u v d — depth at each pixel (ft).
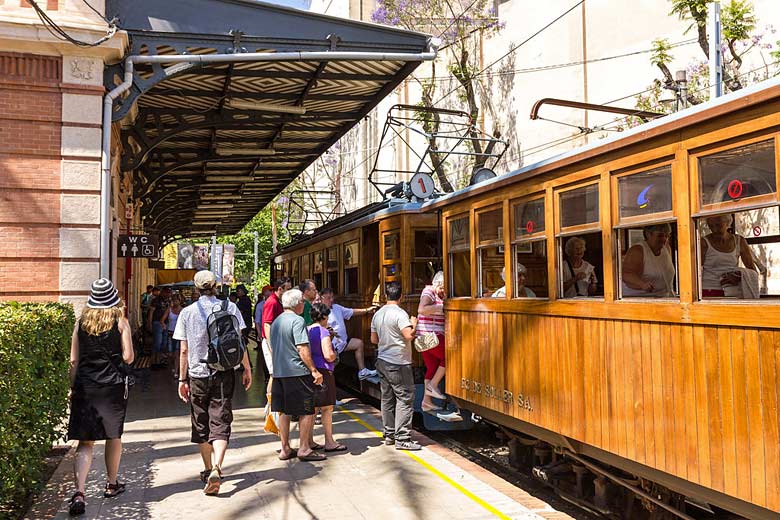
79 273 29.40
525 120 67.82
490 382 23.53
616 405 16.70
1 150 28.84
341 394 41.34
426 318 29.37
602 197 17.31
